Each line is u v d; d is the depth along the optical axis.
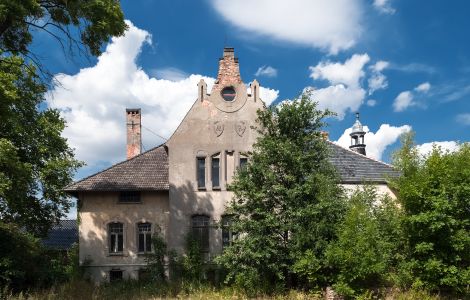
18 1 18.88
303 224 22.23
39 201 30.22
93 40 22.55
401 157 23.38
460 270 21.05
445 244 21.08
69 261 32.91
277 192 22.78
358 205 22.12
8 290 23.47
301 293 22.25
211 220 28.52
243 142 29.17
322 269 21.92
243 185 23.20
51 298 22.34
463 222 21.09
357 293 20.95
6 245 24.53
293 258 22.33
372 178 29.03
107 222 29.73
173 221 28.42
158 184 29.62
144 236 29.98
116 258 29.42
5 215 27.78
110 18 21.59
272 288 22.69
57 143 30.31
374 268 20.11
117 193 30.06
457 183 21.25
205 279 26.28
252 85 29.69
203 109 29.39
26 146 28.83
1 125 25.62
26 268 25.23
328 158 24.48
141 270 29.36
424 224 20.97
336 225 21.78
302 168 22.98
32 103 26.94
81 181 29.86
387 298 20.84
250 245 22.02
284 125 23.91
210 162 29.00
